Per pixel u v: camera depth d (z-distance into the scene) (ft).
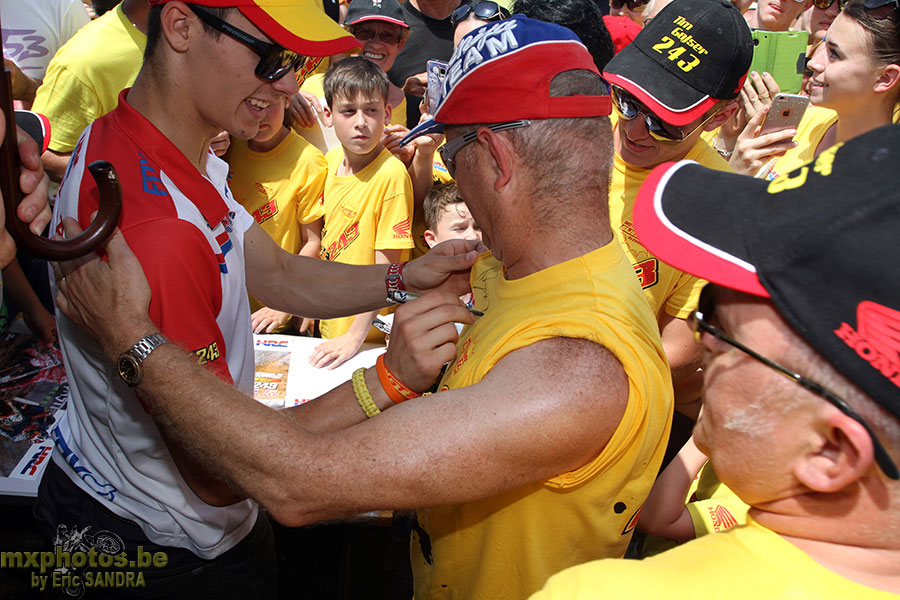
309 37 4.10
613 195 6.78
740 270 2.28
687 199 2.57
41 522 5.18
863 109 7.62
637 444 3.43
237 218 5.38
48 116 8.47
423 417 3.26
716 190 2.55
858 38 7.25
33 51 9.70
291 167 9.60
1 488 5.86
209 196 4.30
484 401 3.24
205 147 4.62
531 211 3.71
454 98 3.76
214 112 4.28
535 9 6.55
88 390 4.54
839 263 2.06
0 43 3.09
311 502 3.31
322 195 9.84
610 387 3.26
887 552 2.21
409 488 3.20
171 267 3.79
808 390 2.18
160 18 4.03
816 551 2.29
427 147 9.44
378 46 11.45
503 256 3.99
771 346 2.27
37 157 3.45
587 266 3.62
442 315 3.92
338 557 7.45
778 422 2.27
